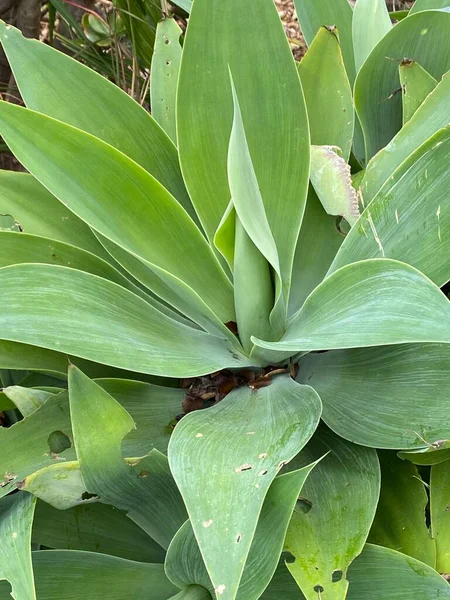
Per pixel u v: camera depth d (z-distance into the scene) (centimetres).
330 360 72
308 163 74
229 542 44
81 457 52
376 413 64
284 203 76
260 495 46
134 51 132
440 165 65
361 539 55
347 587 53
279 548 51
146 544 70
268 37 73
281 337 75
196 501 47
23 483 54
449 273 66
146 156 81
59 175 68
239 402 69
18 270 65
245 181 61
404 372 66
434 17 82
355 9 94
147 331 70
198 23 72
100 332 65
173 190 83
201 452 54
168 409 72
